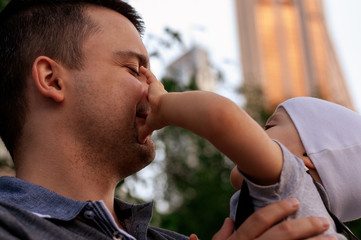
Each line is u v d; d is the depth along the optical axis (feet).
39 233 4.39
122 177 5.74
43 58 5.49
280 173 4.35
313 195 4.59
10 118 5.56
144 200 13.23
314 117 5.68
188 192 27.07
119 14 6.16
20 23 5.87
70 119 5.36
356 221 28.76
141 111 5.57
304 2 216.13
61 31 5.68
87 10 5.88
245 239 4.25
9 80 5.62
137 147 5.52
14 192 4.92
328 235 4.18
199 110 4.25
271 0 214.90
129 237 4.83
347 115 5.78
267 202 4.41
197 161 28.37
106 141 5.41
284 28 211.00
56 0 5.93
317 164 5.30
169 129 21.20
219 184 29.35
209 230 29.22
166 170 22.35
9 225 4.26
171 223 13.89
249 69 201.87
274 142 4.50
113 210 5.64
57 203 4.80
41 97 5.43
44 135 5.33
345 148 5.44
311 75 204.33
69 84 5.46
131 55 5.79
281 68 203.41
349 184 5.30
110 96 5.45
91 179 5.39
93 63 5.54
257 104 34.32
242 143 4.15
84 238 4.56
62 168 5.25
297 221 4.20
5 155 12.16
